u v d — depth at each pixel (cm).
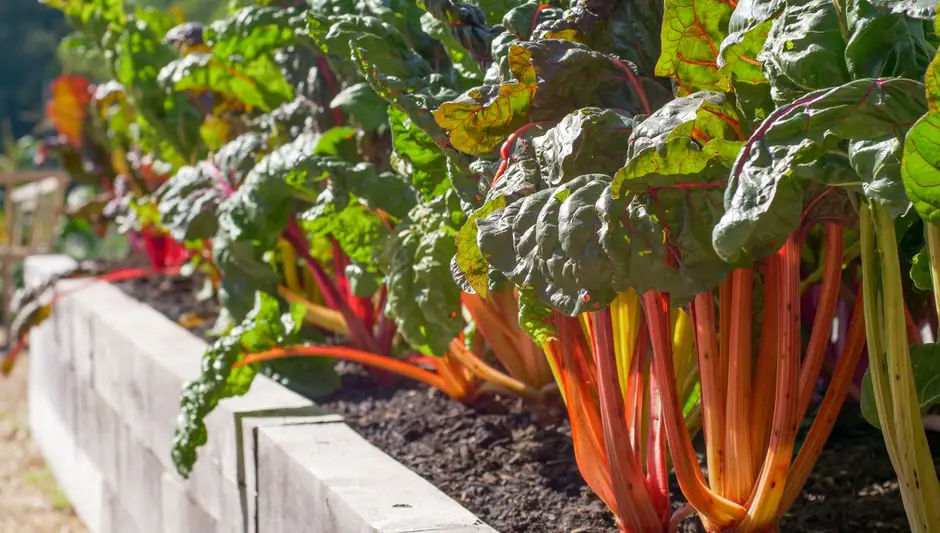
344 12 277
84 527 434
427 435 258
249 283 311
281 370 305
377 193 252
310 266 315
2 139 2930
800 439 244
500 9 227
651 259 144
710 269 145
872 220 144
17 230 809
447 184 224
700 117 147
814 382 175
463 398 281
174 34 388
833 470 221
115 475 377
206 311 437
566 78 175
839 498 206
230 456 254
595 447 186
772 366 172
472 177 196
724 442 174
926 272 152
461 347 263
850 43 132
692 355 214
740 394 170
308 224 261
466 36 212
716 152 140
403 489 195
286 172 277
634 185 143
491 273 170
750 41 144
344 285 330
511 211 158
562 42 177
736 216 124
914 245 169
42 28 3020
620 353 196
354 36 226
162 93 397
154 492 323
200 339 359
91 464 421
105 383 388
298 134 326
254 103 347
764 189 124
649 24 188
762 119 147
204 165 323
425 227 240
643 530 180
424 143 223
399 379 319
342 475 203
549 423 260
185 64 335
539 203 155
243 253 304
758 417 173
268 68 339
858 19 132
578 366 184
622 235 145
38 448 556
